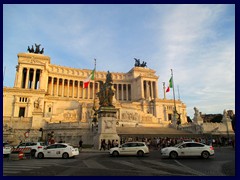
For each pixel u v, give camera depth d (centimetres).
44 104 8325
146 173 1261
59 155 2233
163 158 2156
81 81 11550
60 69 11288
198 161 1867
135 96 11950
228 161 1848
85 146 4006
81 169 1423
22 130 4925
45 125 5025
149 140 3950
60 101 8719
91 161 1922
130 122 6950
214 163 1719
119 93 12525
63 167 1528
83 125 4641
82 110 7031
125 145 2462
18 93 7712
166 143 3547
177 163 1738
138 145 2458
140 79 11675
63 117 6850
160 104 9681
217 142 4116
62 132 4684
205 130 5178
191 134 4728
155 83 11931
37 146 2638
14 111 7431
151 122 7569
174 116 6525
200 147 2125
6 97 7544
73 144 4488
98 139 3158
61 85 11269
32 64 9475
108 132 3197
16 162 1884
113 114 3300
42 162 1870
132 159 2083
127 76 12900
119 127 5331
